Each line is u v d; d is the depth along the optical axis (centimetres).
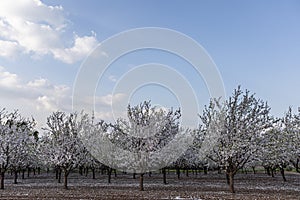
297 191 2345
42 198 1970
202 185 2914
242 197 1991
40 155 3297
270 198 1938
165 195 2122
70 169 2734
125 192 2316
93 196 2069
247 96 2441
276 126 3200
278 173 5184
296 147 3011
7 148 2844
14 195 2133
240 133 2330
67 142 2783
